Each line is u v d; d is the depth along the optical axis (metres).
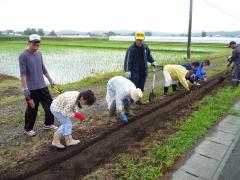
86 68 11.13
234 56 5.82
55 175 2.67
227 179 2.66
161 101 4.88
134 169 2.65
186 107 4.60
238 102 4.97
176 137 3.34
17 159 2.88
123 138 3.43
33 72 3.29
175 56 14.57
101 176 2.58
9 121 4.04
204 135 3.53
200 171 2.74
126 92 3.45
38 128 3.73
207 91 5.78
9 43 28.05
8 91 7.14
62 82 8.47
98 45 24.75
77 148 3.11
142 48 4.21
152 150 3.02
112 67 11.30
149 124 3.87
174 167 2.77
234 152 3.18
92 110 4.49
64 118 2.99
